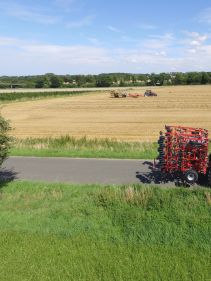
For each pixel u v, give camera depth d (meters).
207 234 11.09
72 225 11.98
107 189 14.48
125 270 9.23
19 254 10.09
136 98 85.62
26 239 10.99
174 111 55.66
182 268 9.30
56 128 41.41
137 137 33.41
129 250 10.34
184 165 15.98
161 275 8.96
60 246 10.56
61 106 70.00
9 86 199.50
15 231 11.57
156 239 11.03
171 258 9.84
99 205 13.34
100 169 19.14
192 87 145.62
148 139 32.00
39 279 8.88
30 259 9.83
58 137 34.28
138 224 11.80
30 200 14.38
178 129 17.38
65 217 12.61
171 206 12.59
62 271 9.23
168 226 11.56
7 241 10.87
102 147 24.47
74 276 9.02
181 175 16.61
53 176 18.11
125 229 11.62
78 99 88.06
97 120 47.75
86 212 12.87
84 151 23.47
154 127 39.84
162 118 47.69
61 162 21.00
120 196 13.55
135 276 8.95
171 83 194.12
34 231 11.55
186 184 15.73
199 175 16.67
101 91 134.38
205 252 10.22
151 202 12.91
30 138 31.59
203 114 50.81
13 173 18.86
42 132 38.59
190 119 45.97
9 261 9.73
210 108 58.47
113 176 17.75
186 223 11.70
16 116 54.94
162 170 16.28
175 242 10.84
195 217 11.89
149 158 21.27
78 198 14.23
